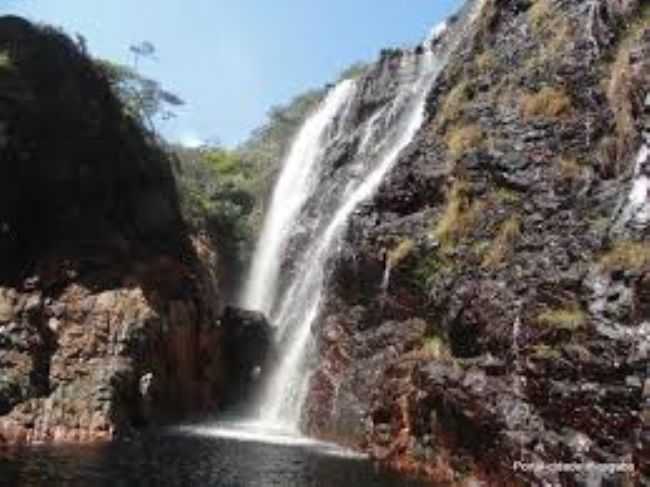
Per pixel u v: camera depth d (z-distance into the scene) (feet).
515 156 84.84
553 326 70.28
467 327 82.12
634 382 61.26
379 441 93.09
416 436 87.30
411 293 94.22
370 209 105.19
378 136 152.56
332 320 111.45
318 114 189.78
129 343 105.50
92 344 104.42
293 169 186.50
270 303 165.17
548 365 69.56
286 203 180.75
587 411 64.85
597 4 84.69
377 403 94.48
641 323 62.64
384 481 77.25
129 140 136.36
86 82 132.36
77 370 101.65
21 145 118.21
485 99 94.73
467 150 90.79
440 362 84.94
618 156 75.72
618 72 77.66
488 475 75.41
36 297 106.22
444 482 79.25
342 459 89.30
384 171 140.05
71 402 97.96
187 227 150.41
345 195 152.76
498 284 79.20
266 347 143.23
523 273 76.74
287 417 124.98
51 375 100.58
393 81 162.61
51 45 128.77
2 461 75.20
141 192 134.92
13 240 114.62
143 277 117.39
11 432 91.66
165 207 137.49
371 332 102.01
